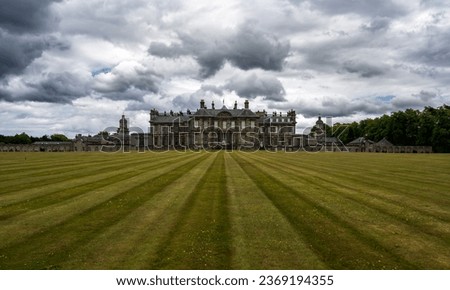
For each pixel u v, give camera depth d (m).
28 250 10.23
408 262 9.52
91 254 9.93
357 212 14.88
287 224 12.96
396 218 13.91
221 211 14.97
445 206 16.09
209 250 10.24
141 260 9.52
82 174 27.77
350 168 35.41
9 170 30.45
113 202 16.62
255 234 11.74
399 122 135.25
